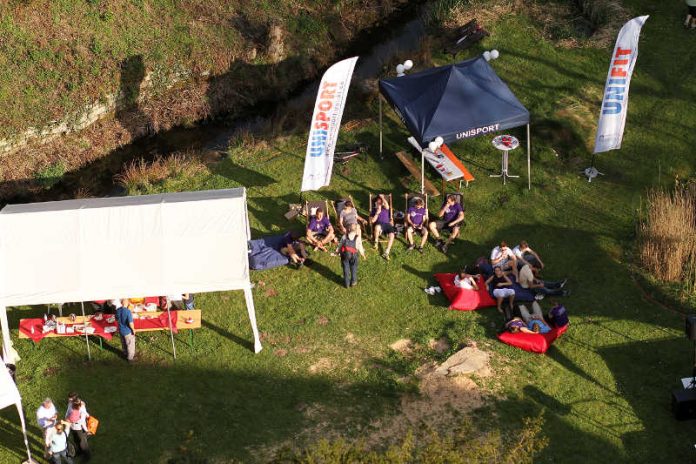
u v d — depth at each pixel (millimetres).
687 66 27531
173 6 29953
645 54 28156
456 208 21562
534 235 21844
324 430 16828
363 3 32500
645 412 17344
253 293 20328
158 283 18172
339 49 31250
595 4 30250
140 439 16734
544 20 29984
